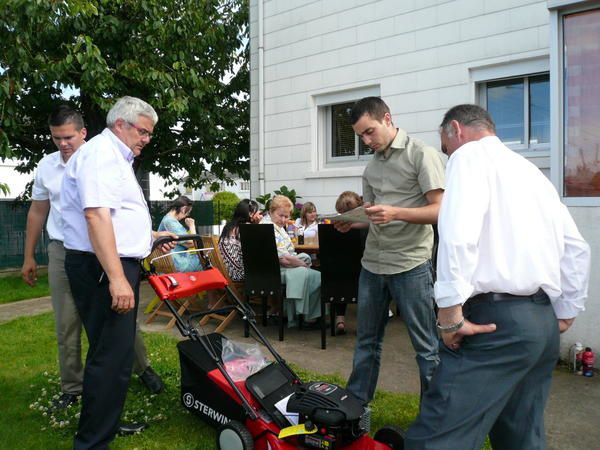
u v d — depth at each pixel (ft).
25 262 12.16
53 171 11.19
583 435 9.66
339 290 15.06
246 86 36.35
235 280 17.51
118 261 8.45
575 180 12.91
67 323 11.06
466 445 6.12
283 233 17.62
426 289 9.41
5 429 10.29
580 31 12.69
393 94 21.40
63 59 26.04
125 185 8.94
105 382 8.77
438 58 20.03
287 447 8.15
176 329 17.80
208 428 10.25
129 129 9.05
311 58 24.08
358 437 8.12
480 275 6.18
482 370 6.13
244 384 9.30
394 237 9.46
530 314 6.12
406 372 13.25
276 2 25.29
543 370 6.53
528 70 18.03
